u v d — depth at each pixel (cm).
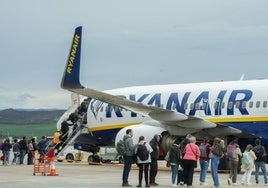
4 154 3878
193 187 2327
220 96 3212
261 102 3062
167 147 3228
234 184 2480
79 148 4119
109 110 3709
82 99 3975
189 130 3212
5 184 2370
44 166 2916
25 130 18475
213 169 2319
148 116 3225
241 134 3131
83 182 2492
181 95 3378
